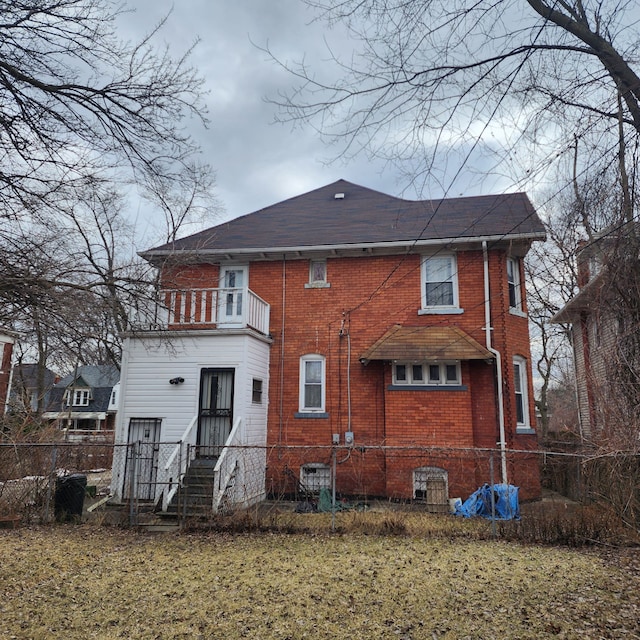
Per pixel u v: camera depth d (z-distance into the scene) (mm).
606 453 8695
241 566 7582
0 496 10789
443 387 13094
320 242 14727
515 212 14766
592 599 6289
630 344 8797
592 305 10945
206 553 8289
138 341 13273
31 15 5391
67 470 12438
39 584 6859
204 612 5918
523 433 13539
